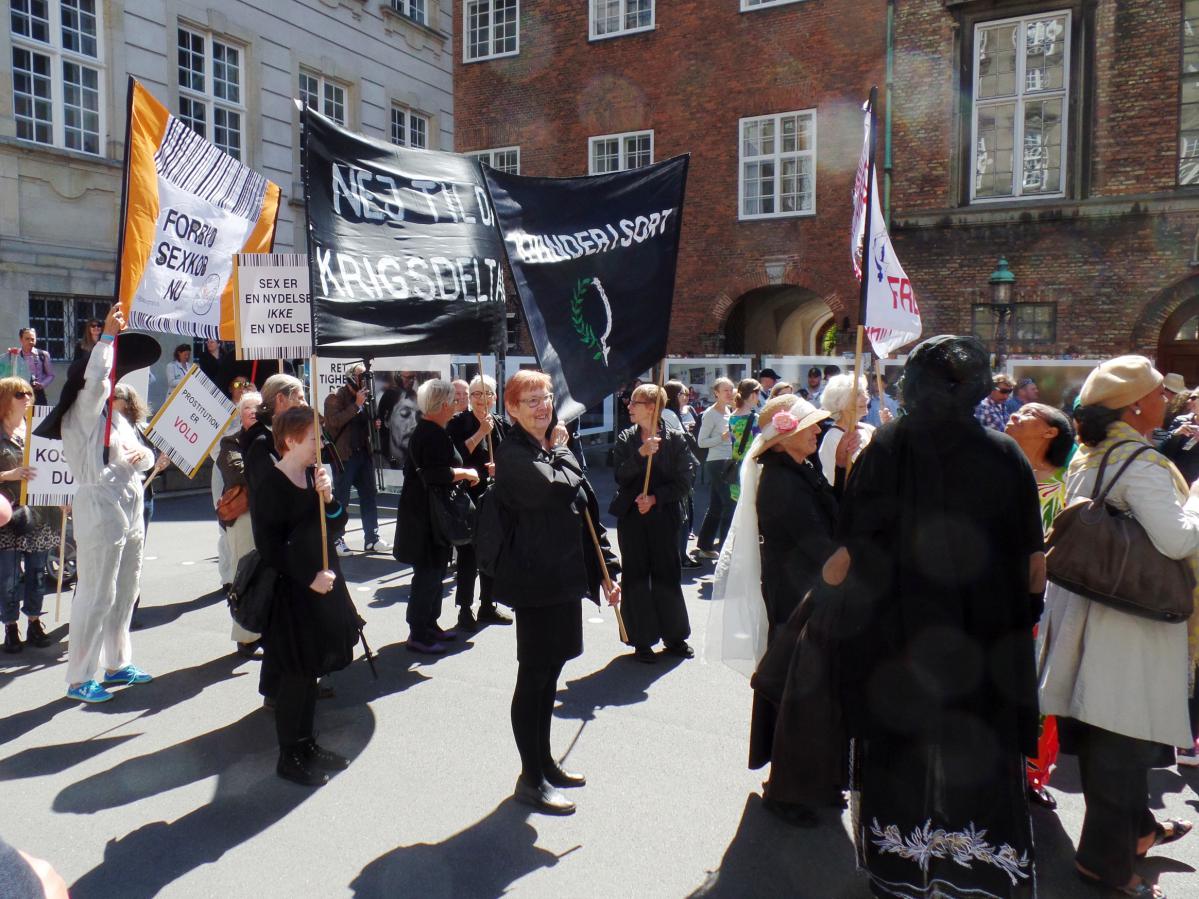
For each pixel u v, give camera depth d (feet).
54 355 43.98
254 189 18.71
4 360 39.68
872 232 13.84
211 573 25.44
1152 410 10.16
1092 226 49.70
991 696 8.58
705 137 61.21
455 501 18.60
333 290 16.79
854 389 12.66
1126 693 9.54
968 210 52.37
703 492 43.34
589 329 16.74
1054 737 11.81
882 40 55.06
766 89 59.00
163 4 47.14
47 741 14.08
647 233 17.33
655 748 13.98
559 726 14.84
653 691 16.56
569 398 16.40
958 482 8.60
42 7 42.57
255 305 16.51
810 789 10.37
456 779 12.86
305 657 12.54
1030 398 41.42
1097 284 49.75
